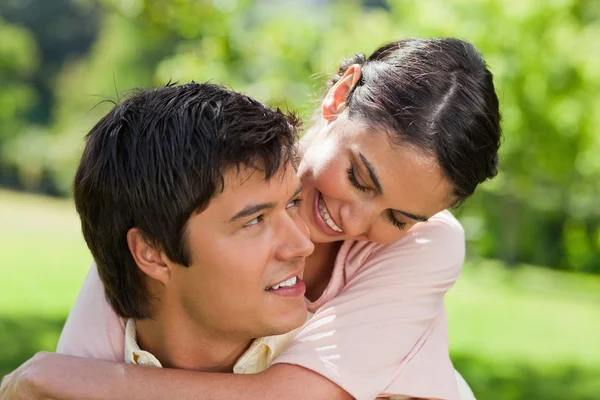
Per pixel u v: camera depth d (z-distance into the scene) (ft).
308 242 7.11
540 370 32.89
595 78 62.44
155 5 34.78
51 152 121.60
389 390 7.88
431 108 8.14
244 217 6.85
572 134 66.54
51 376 7.46
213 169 6.76
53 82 159.84
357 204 8.37
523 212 85.30
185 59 36.37
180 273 7.17
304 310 7.39
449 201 8.50
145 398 7.22
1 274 39.06
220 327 7.28
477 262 86.58
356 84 8.82
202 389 7.24
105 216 7.26
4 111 126.11
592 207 98.32
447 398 8.13
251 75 39.17
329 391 7.45
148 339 7.85
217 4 34.96
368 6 165.68
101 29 167.73
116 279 7.50
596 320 50.85
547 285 76.02
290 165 7.10
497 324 44.16
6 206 81.25
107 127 7.29
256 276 6.98
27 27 169.89
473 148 8.29
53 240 56.59
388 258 8.59
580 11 64.49
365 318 7.98
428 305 8.38
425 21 56.44
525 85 62.13
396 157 8.10
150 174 6.93
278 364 7.54
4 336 25.88
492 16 58.80
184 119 6.93
